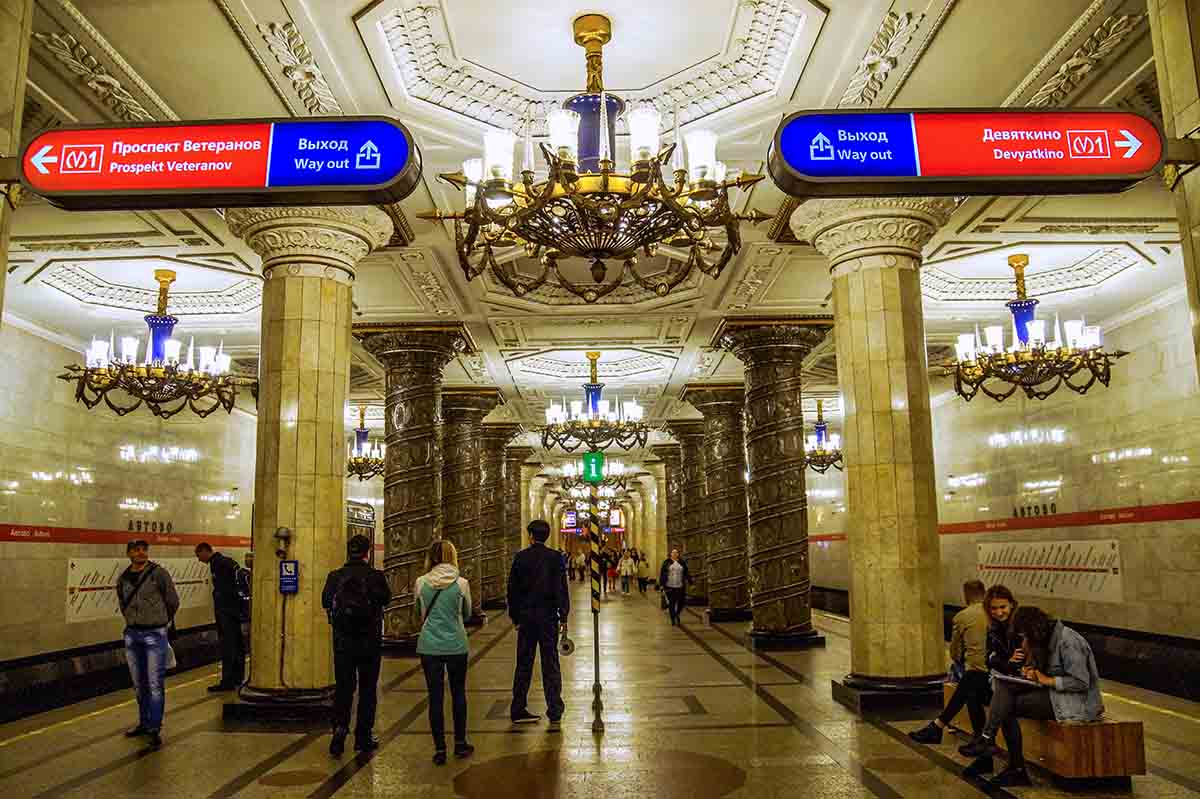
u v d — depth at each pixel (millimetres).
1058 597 13906
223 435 17359
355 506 23328
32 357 11820
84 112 6500
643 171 5090
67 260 9953
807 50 6102
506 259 10609
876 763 6289
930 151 4051
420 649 6566
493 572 23688
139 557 7484
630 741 7047
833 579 24703
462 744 6590
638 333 14656
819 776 5953
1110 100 6664
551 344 15344
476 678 10695
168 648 7418
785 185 4078
